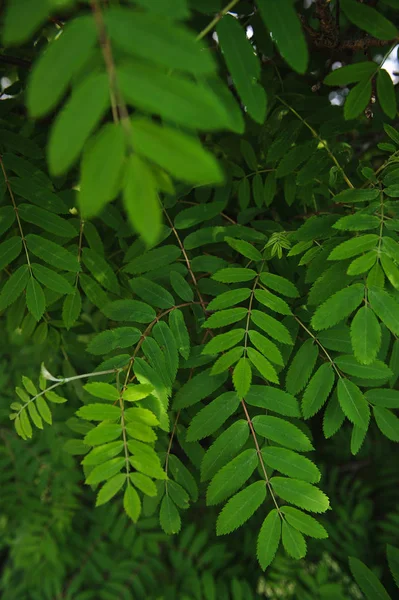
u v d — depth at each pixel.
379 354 0.67
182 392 0.67
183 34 0.46
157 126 0.45
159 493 0.67
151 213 0.45
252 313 0.66
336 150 0.77
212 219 0.79
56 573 1.22
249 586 1.19
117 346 0.67
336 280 0.64
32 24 0.45
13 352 1.23
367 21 0.59
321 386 0.65
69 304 0.72
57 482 1.23
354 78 0.61
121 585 1.19
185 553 1.27
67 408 1.06
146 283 0.70
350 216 0.63
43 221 0.70
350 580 1.18
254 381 0.69
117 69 0.45
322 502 0.63
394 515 1.22
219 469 0.64
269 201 0.79
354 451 0.64
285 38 0.53
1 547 1.28
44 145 0.78
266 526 0.63
